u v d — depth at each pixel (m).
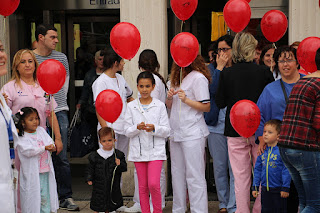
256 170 5.21
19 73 5.70
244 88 5.43
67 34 9.22
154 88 6.01
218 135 6.26
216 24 7.61
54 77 5.24
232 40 6.08
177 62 5.45
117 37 5.36
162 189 6.38
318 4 6.61
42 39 6.50
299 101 4.53
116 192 5.77
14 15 8.80
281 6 7.60
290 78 5.14
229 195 6.45
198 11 8.55
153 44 6.97
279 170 5.00
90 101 7.90
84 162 9.77
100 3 8.70
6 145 3.86
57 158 6.58
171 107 5.98
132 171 7.06
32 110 5.38
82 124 7.22
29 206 5.36
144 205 5.65
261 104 5.23
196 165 5.76
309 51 4.96
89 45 9.25
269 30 5.99
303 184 4.57
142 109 5.66
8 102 5.58
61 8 8.80
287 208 5.12
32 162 5.37
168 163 7.15
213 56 6.68
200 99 5.67
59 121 6.61
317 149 4.46
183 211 6.01
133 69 7.01
